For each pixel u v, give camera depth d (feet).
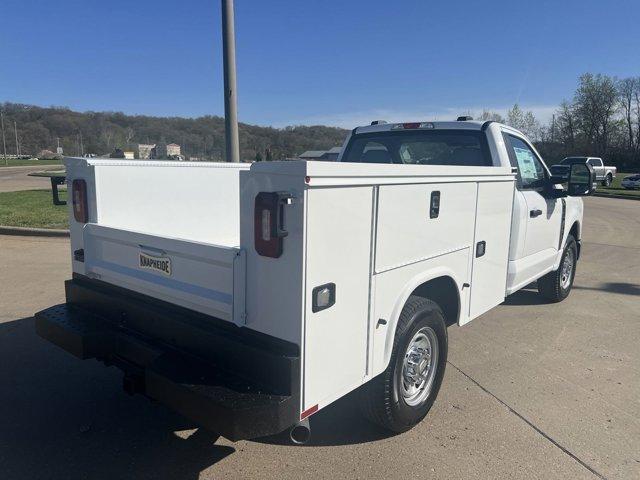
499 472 9.83
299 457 10.21
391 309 9.45
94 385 13.12
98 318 10.80
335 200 7.75
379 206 8.68
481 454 10.41
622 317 19.71
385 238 8.95
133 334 9.92
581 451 10.60
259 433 7.39
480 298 12.92
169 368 8.39
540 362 15.21
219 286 8.45
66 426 11.23
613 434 11.28
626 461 10.28
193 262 8.85
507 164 15.16
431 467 9.95
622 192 104.83
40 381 13.29
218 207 14.46
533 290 23.50
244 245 8.02
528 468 9.98
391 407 10.16
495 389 13.38
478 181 11.85
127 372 9.73
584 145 228.63
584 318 19.47
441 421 11.69
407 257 9.64
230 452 10.36
